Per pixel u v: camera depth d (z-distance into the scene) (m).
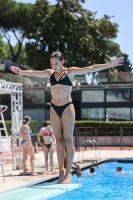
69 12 39.88
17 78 35.06
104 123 28.39
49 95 38.34
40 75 7.27
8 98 39.22
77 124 28.78
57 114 7.11
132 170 14.73
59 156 7.36
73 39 39.62
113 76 33.94
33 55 40.84
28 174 12.34
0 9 49.91
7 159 18.20
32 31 40.34
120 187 10.63
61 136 7.30
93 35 41.38
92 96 34.47
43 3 40.97
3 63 51.00
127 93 33.78
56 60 6.91
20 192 7.22
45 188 7.31
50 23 39.78
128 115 33.72
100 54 41.06
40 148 25.30
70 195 8.75
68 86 7.04
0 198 6.72
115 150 22.89
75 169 12.77
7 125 30.92
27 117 12.42
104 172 13.99
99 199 8.64
